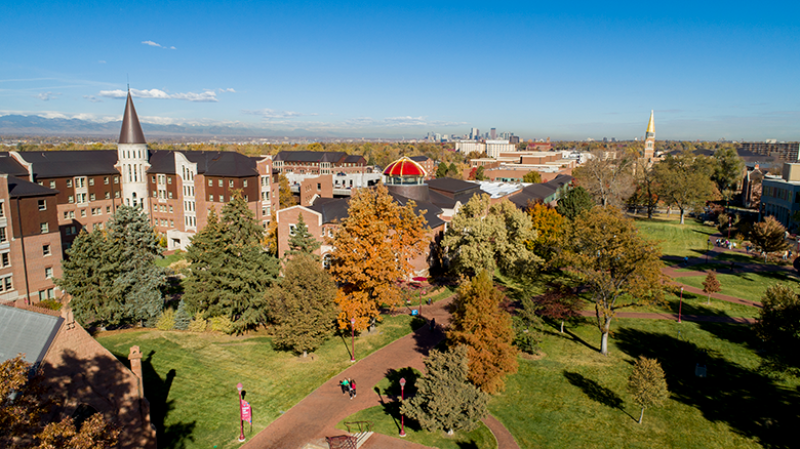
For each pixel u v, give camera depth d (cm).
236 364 4031
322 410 3406
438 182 9569
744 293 6219
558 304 5053
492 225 6009
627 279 4419
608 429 3303
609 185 10638
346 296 4566
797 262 7256
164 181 9438
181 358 4056
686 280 6838
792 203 10025
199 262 4844
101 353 2486
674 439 3203
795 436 3212
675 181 11412
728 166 15612
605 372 4088
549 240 7156
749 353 4469
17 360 1775
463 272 6288
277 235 6894
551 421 3375
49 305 5484
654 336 4869
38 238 6003
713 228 10869
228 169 8788
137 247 4962
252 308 4750
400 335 4772
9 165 7894
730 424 3369
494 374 3394
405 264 5062
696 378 4022
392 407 3478
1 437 1858
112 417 2536
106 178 9294
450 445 3075
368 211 4678
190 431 3102
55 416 2320
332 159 18338
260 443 3030
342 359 4212
